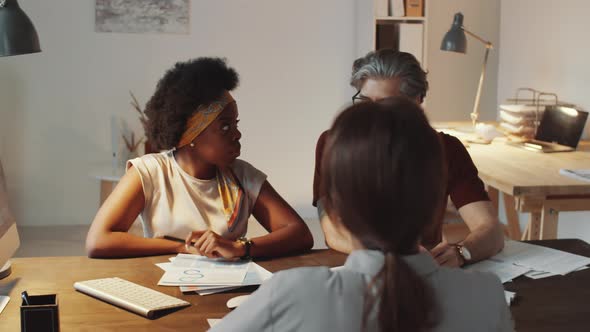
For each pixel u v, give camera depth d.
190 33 4.84
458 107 5.13
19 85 4.73
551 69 4.35
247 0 4.88
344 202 0.87
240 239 1.94
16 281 1.69
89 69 4.78
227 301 1.56
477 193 2.06
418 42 4.58
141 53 4.80
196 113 1.96
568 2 4.12
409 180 0.85
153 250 1.92
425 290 0.87
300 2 4.95
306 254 1.97
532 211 3.06
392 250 0.88
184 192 2.04
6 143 4.78
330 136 0.90
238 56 4.93
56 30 4.70
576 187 2.79
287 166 5.12
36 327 1.26
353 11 5.00
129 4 4.74
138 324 1.43
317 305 0.87
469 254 1.79
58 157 4.84
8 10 2.13
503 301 0.96
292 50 4.98
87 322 1.44
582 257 1.88
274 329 0.88
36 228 4.80
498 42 5.10
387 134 0.85
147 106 2.04
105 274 1.75
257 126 5.04
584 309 1.53
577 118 3.71
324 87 5.06
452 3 5.01
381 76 1.91
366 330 0.86
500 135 4.24
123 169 4.59
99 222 1.94
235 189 2.10
